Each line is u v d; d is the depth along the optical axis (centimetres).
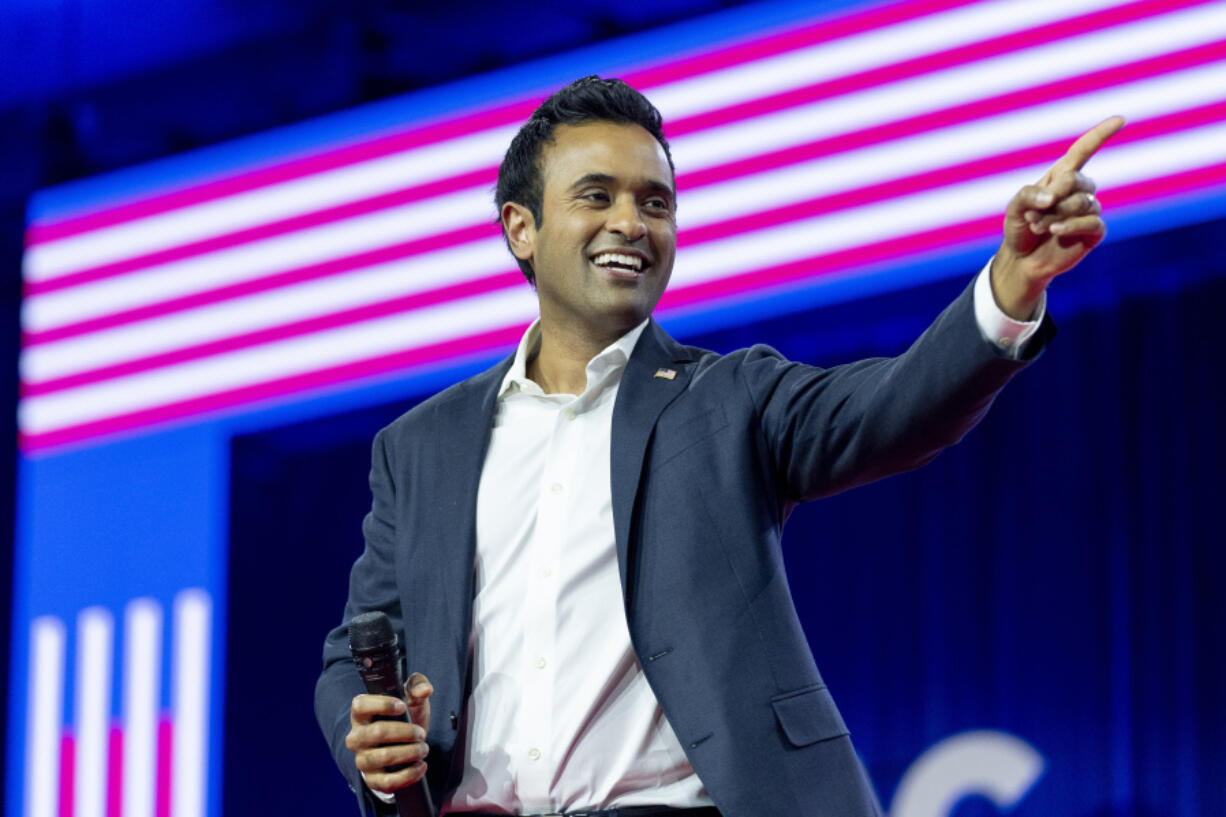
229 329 1549
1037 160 1243
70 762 1611
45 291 1622
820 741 409
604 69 1405
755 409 441
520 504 453
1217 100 1197
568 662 431
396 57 1441
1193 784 1288
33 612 1630
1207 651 1303
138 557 1616
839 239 1309
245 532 1589
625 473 437
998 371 377
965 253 1264
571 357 492
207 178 1568
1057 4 1250
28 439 1625
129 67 1422
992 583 1384
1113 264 1295
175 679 1595
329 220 1512
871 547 1434
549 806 426
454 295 1457
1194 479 1326
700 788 423
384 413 1516
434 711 437
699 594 419
